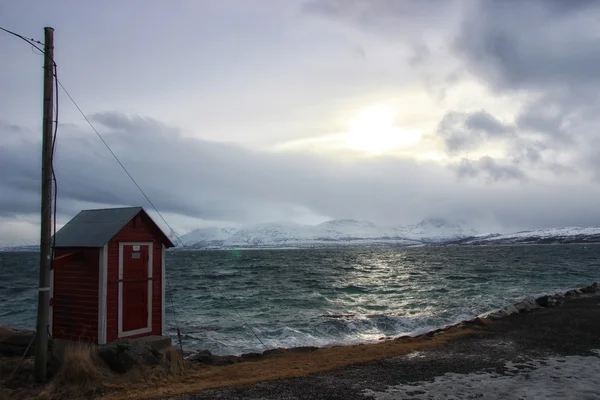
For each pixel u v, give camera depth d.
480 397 8.00
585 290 28.98
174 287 44.78
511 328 15.95
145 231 11.81
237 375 10.35
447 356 11.77
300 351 14.29
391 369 10.45
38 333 9.41
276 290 41.16
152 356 10.27
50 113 9.59
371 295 35.59
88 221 11.73
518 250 187.12
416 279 52.16
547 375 9.48
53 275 11.30
